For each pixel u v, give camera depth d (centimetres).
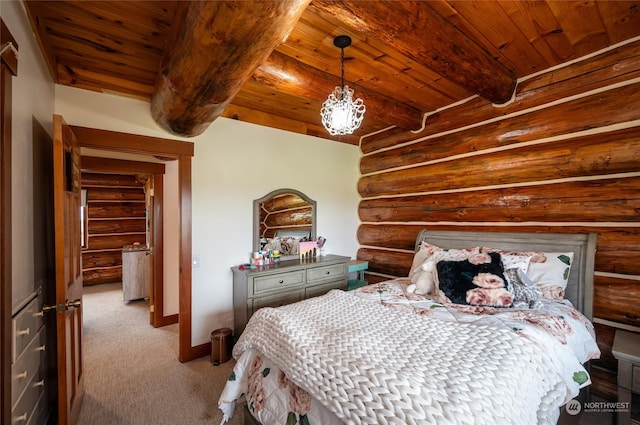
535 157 242
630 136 199
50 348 196
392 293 232
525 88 249
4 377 111
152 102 248
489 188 279
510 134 258
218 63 139
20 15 146
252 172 323
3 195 110
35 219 170
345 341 141
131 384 239
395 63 229
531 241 238
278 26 116
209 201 295
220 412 205
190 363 275
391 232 366
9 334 114
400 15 158
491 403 101
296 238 358
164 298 371
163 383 240
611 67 207
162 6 158
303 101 300
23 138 151
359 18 151
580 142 221
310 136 373
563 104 230
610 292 205
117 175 591
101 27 177
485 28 187
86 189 570
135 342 320
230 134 308
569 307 197
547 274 215
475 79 221
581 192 220
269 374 152
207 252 294
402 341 142
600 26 186
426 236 313
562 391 136
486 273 207
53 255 204
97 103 241
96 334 342
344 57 220
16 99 141
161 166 376
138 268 469
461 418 93
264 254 320
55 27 177
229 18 110
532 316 175
